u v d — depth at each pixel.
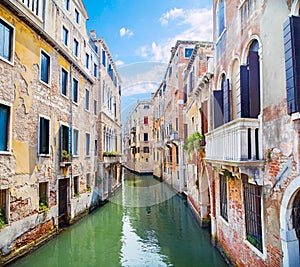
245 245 4.84
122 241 8.05
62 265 6.77
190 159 7.63
